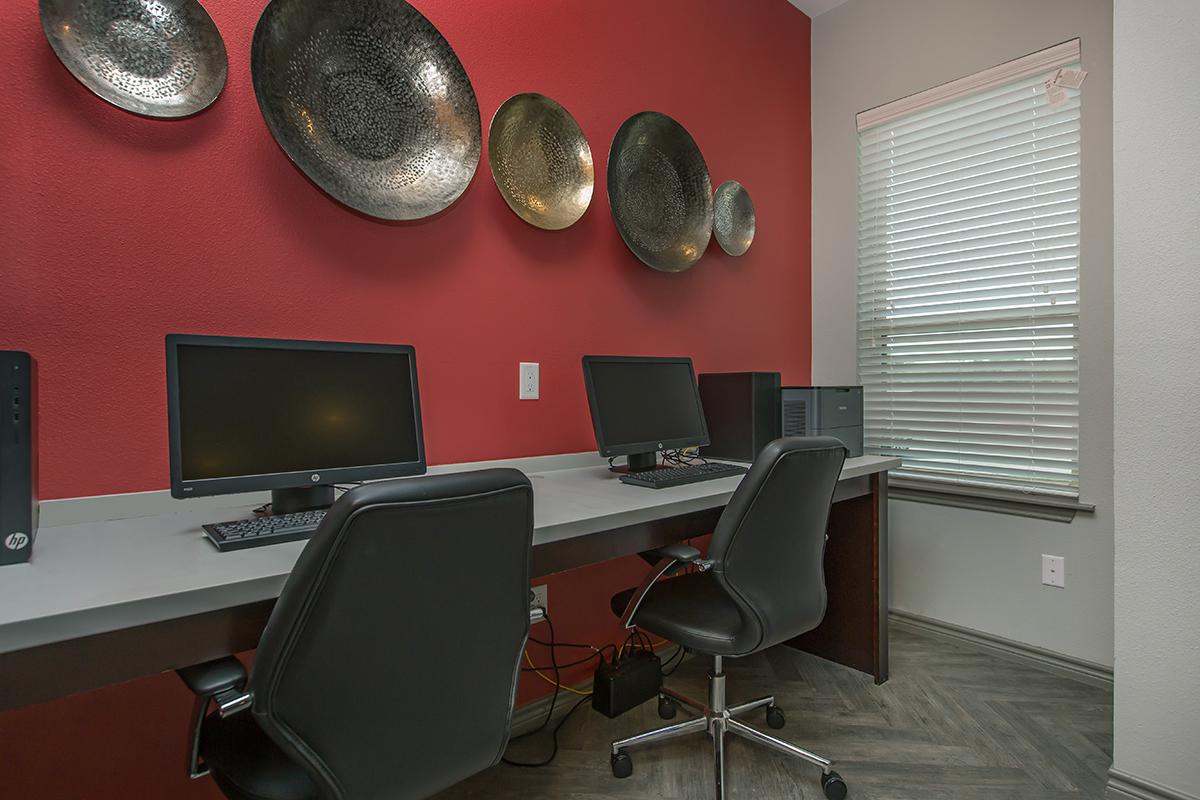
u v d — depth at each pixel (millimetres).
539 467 1909
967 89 2408
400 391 1394
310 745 792
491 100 1807
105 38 1189
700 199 2361
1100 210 2088
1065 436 2211
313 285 1474
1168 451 1404
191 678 800
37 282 1136
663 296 2299
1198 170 1357
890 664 2303
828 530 2303
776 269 2779
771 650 2428
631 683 1959
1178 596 1389
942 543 2510
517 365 1870
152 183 1257
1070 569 2180
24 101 1125
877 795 1546
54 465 1152
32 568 881
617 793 1572
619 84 2148
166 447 1277
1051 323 2236
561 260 1984
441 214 1696
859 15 2768
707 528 1582
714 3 2498
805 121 2932
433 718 896
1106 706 1976
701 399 2273
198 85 1294
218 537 1006
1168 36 1396
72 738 1189
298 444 1213
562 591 1995
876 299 2752
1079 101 2139
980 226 2412
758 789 1584
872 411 2768
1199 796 1359
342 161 1498
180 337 1090
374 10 1554
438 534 827
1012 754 1717
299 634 756
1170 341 1401
